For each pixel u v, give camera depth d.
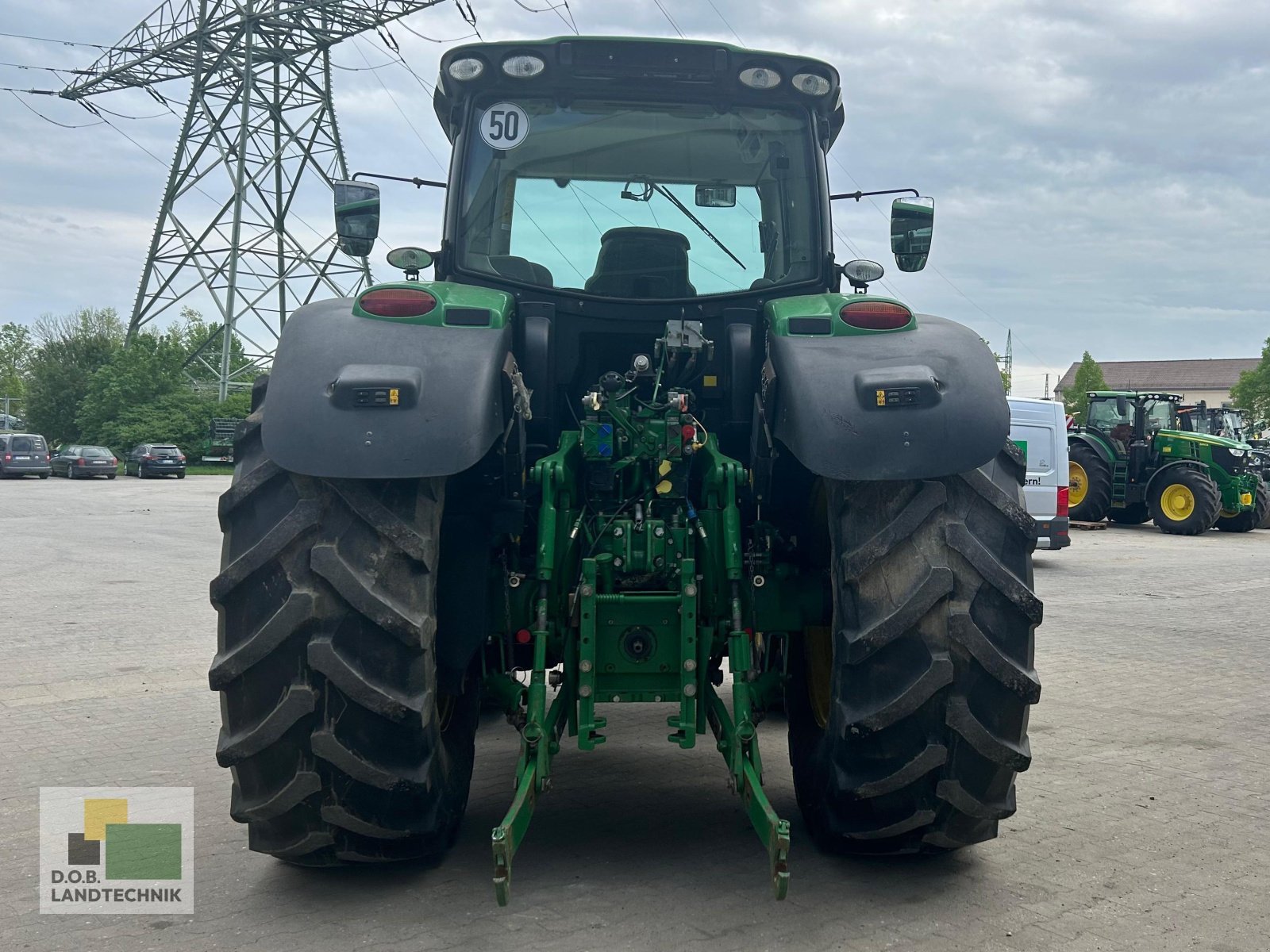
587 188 3.97
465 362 2.99
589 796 4.25
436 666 3.21
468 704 3.74
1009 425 2.98
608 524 3.43
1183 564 13.98
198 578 11.88
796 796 3.77
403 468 2.80
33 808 4.17
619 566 3.38
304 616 2.80
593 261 3.94
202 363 51.06
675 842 3.71
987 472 3.12
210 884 3.37
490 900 3.20
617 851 3.62
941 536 2.97
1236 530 19.67
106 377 49.84
